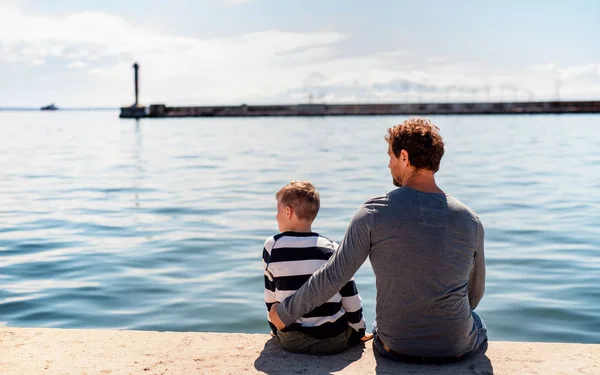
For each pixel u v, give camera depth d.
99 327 4.97
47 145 31.36
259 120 67.31
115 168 19.28
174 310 5.39
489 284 6.11
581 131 38.12
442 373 2.71
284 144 30.05
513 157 21.55
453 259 2.64
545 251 7.46
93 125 64.44
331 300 2.92
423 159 2.70
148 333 3.26
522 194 12.59
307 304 2.73
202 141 33.31
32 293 5.91
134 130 49.25
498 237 8.33
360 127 48.28
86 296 5.81
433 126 2.74
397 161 2.78
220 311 5.34
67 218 10.18
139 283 6.23
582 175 15.98
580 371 2.74
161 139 35.91
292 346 2.95
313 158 22.23
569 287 5.94
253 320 5.12
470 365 2.79
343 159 21.72
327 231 8.93
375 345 2.93
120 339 3.17
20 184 15.16
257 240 8.33
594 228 8.84
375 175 16.64
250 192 13.56
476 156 22.14
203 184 15.09
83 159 22.73
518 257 7.18
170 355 2.96
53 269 6.82
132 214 10.58
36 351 3.01
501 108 73.19
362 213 2.70
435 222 2.64
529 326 4.93
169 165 20.16
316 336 2.90
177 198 12.63
